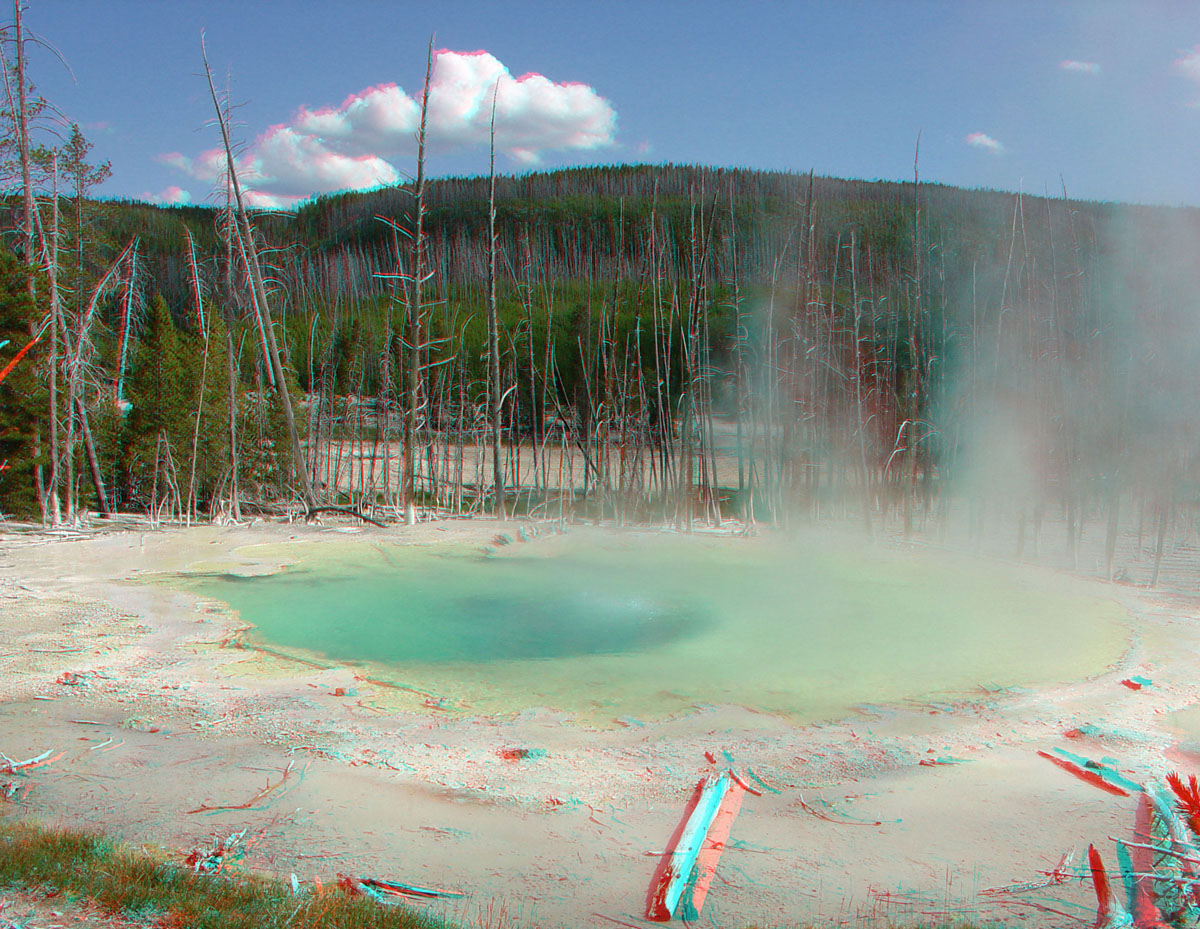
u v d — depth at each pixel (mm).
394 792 5938
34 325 21469
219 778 6098
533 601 12633
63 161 23266
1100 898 4516
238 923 4008
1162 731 7391
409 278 20609
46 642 9703
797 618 11758
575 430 25750
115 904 4184
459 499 25406
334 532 18875
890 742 7055
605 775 6309
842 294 32312
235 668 9000
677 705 8000
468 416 31625
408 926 4066
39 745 6637
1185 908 4438
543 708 7859
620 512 23641
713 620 11578
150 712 7492
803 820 5598
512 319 53094
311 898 4359
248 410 27953
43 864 4520
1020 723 7547
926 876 4852
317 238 100750
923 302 28438
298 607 11969
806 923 4301
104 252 29875
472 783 6129
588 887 4676
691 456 20625
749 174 82062
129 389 28609
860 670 9211
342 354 41500
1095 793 6062
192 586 13227
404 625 11086
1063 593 13492
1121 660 9625
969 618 11656
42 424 22062
